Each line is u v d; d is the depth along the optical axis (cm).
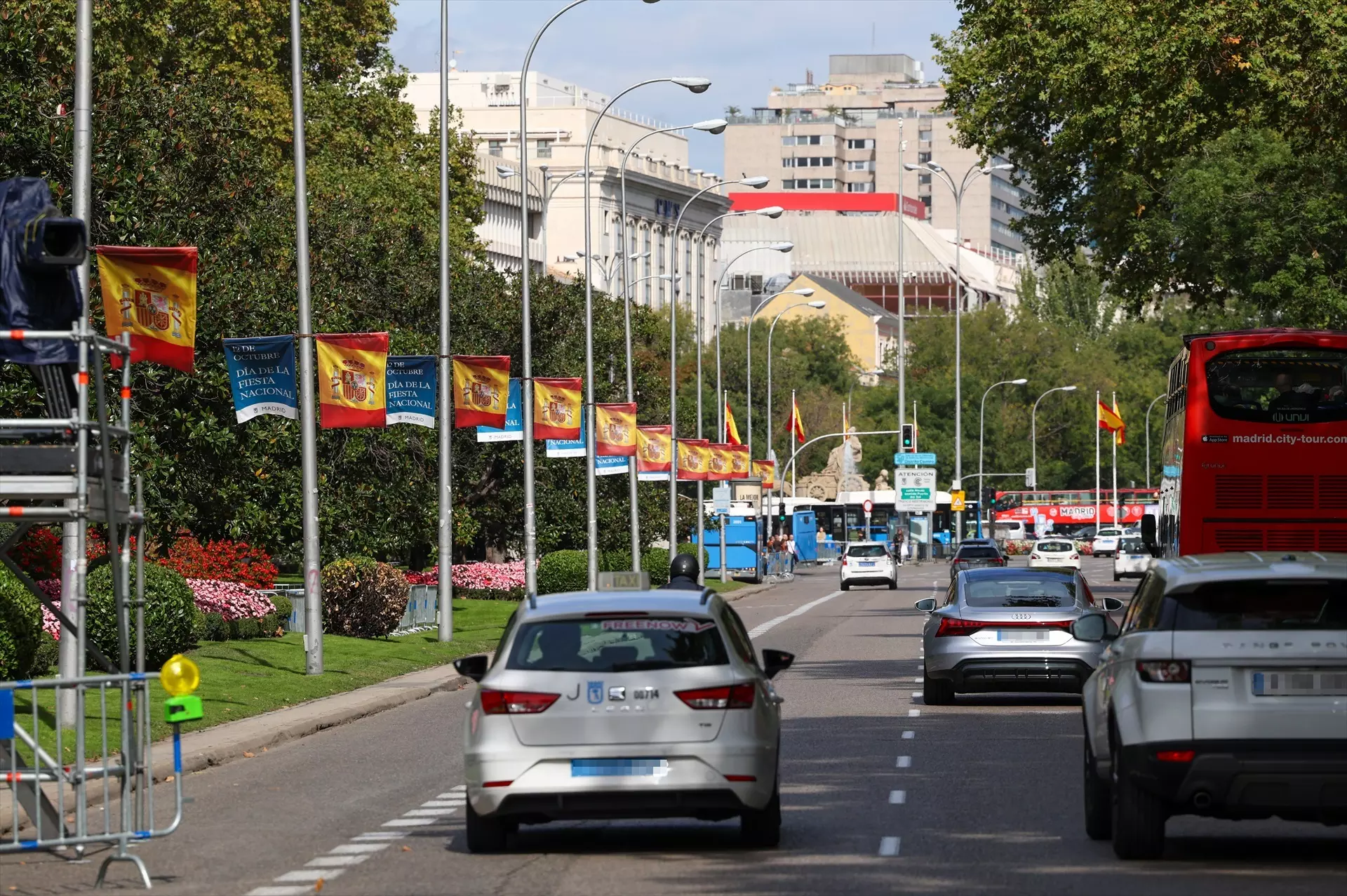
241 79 15488
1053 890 2794
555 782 3120
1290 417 6944
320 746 5412
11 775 3088
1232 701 2916
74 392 3488
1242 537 6944
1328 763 2870
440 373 9669
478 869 3095
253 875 3072
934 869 3003
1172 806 3036
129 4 13225
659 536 18388
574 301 15475
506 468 15225
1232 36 8106
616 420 13362
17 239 3216
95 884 2980
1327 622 2947
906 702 6381
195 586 8706
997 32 10812
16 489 3195
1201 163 11781
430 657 8650
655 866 3092
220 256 8081
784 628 11531
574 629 3222
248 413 7094
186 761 4766
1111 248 12425
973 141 13050
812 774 4344
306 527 7500
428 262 13688
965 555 16875
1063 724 5562
